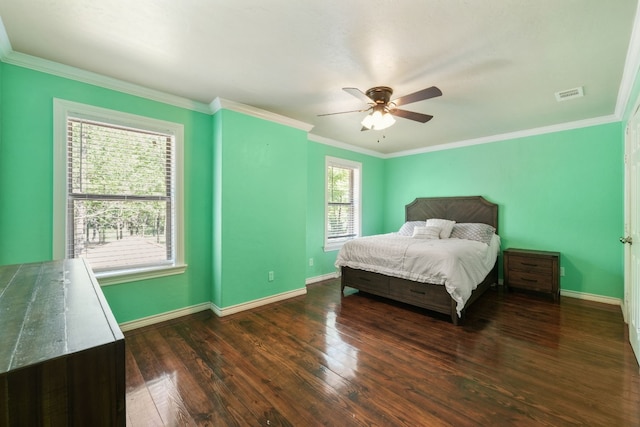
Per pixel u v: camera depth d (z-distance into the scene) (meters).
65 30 1.82
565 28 1.76
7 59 2.09
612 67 2.23
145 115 2.75
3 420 0.57
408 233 4.64
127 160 2.70
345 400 1.72
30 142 2.21
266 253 3.43
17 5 1.58
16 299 0.98
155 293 2.86
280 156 3.54
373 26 1.77
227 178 3.06
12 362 0.58
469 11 1.63
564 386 1.84
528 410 1.62
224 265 3.06
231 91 2.77
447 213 4.80
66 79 2.34
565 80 2.46
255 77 2.47
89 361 0.64
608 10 1.60
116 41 1.94
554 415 1.58
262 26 1.77
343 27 1.78
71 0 1.55
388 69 2.30
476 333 2.64
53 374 0.61
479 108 3.15
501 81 2.49
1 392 0.56
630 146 2.57
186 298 3.07
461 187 4.71
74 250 2.45
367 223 5.41
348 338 2.54
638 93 2.18
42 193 2.27
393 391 1.80
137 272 2.72
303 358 2.20
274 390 1.81
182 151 2.99
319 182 4.57
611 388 1.82
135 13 1.66
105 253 2.60
